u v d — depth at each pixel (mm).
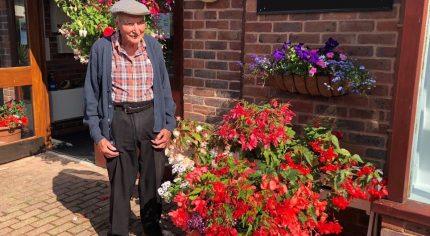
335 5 2836
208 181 2441
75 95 6508
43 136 5359
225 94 3621
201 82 3762
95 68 2775
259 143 2748
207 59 3680
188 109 3900
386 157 2783
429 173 2412
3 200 3826
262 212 2285
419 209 2328
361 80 2650
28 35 5090
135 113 2805
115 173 2891
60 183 4266
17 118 5004
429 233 2322
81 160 5039
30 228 3312
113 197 2920
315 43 2973
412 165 2412
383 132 2781
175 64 3928
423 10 2186
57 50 6332
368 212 2678
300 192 2377
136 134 2830
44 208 3672
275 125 2738
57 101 6242
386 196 2461
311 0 2934
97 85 2809
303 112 3115
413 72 2254
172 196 2701
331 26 2883
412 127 2330
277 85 3016
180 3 3766
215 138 3061
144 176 2994
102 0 3396
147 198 3039
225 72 3586
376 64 2740
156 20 3650
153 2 3562
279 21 3119
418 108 2350
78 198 3889
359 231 2973
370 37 2734
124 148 2836
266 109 2830
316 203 2424
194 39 3732
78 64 6707
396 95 2328
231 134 2762
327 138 2693
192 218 2422
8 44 4918
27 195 3949
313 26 2963
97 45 2773
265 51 3236
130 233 3244
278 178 2463
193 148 3158
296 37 3057
